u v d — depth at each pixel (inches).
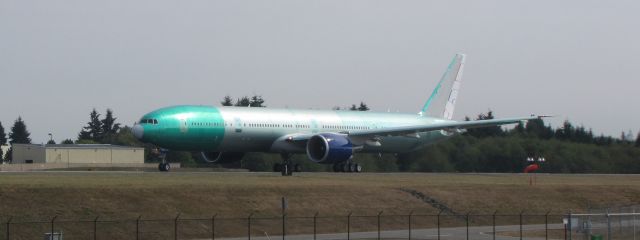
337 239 2448.3
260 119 4207.7
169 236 2416.3
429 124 4571.9
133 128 3949.3
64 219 2399.1
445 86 5231.3
